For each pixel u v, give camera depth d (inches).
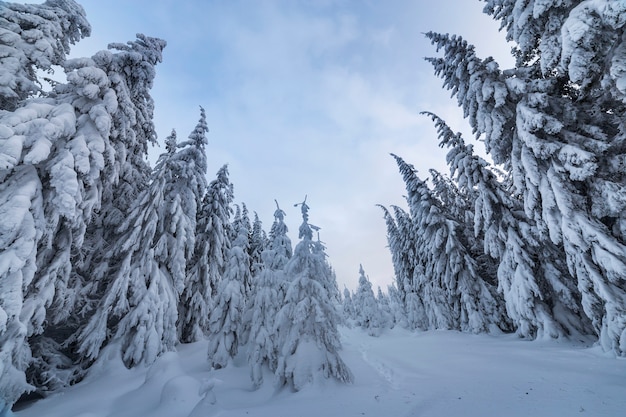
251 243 1184.2
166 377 464.1
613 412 220.4
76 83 576.4
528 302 615.5
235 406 388.2
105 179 631.2
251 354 534.9
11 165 426.6
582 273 495.5
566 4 440.8
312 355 427.2
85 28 753.6
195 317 865.5
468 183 798.5
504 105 656.4
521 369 402.6
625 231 458.9
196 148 903.1
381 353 720.3
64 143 532.7
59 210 472.1
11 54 598.2
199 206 935.7
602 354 430.0
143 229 700.7
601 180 483.8
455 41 743.7
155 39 804.6
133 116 676.7
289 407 335.9
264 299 589.0
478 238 1027.3
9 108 609.3
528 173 578.9
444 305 1090.7
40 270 496.7
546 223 581.9
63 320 596.1
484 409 258.7
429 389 355.6
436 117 900.6
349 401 339.3
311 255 510.3
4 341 396.5
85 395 467.8
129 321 609.9
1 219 411.8
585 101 561.3
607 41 374.6
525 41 528.7
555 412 233.3
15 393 393.1
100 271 646.5
